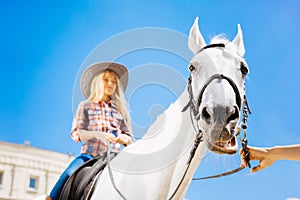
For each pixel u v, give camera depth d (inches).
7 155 870.4
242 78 118.2
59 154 909.2
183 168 115.0
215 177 128.5
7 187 857.5
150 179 114.2
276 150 126.3
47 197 134.0
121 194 112.7
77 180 130.2
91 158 139.9
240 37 133.0
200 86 113.7
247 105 123.4
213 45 123.6
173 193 114.4
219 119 104.7
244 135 123.0
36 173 880.3
